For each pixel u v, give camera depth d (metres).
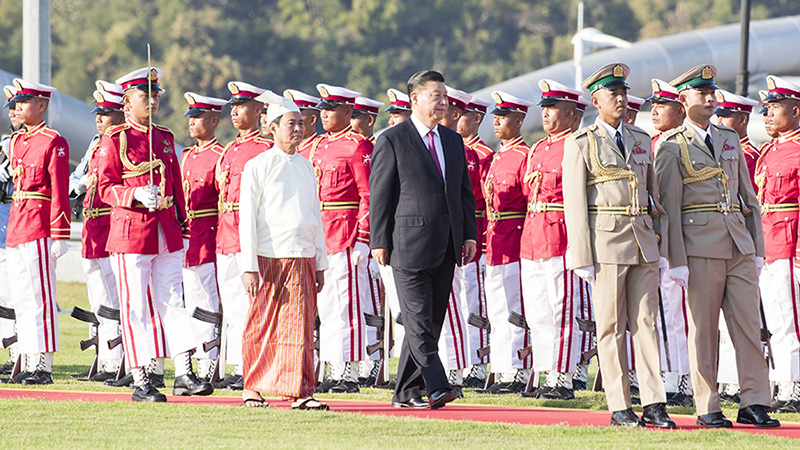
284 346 18.50
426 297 18.72
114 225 20.12
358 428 16.33
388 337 22.95
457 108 23.53
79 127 50.84
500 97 23.58
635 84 62.59
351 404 19.53
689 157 17.86
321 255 18.98
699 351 17.80
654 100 21.61
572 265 17.58
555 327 21.61
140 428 16.22
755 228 18.38
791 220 21.17
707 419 17.61
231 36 113.12
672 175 17.88
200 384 20.30
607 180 17.45
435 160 18.89
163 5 119.06
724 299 18.06
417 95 18.97
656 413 17.09
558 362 21.48
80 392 20.64
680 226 17.78
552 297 21.75
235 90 23.38
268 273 18.53
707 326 17.81
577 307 21.91
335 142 22.56
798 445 15.34
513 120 23.56
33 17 37.41
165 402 19.02
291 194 18.56
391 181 18.80
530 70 116.19
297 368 18.42
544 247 21.83
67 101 50.97
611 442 15.39
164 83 108.00
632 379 22.19
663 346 21.34
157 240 20.09
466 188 19.33
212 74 109.12
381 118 95.31
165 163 20.55
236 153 23.31
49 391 20.75
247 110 23.38
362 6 117.69
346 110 22.77
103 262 23.02
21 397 19.58
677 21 124.75
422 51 115.88
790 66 65.94
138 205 20.09
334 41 115.94
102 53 119.12
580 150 17.56
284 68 113.50
